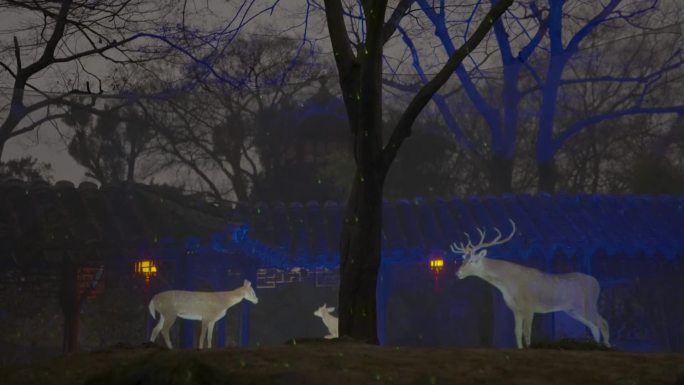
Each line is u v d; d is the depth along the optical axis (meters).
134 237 11.20
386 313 12.14
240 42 12.62
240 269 12.23
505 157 12.37
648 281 12.24
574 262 12.23
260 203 12.48
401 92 12.70
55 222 11.21
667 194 12.35
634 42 12.54
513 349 4.28
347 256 8.05
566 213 12.08
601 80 12.43
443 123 12.62
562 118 12.43
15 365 4.11
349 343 4.71
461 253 11.74
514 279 10.88
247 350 4.07
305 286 13.99
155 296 11.20
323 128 12.79
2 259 11.31
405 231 12.05
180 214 11.77
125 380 3.21
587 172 12.45
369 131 7.91
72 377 3.69
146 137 12.13
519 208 12.18
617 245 11.46
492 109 12.50
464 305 12.10
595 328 11.02
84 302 11.67
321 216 12.47
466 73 12.65
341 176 12.76
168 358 3.31
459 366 3.74
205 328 11.28
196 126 12.42
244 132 12.60
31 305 11.66
